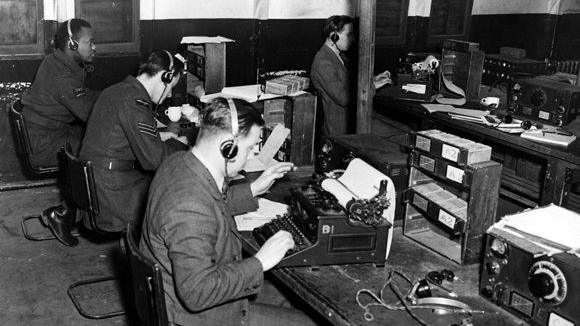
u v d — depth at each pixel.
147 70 3.15
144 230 1.95
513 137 3.75
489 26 6.78
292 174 3.24
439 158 2.30
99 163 3.15
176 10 4.95
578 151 3.49
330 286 2.02
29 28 4.34
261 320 2.14
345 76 4.45
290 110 3.80
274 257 1.95
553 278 1.73
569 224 1.93
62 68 3.92
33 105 3.94
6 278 3.41
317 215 2.11
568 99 3.84
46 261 3.64
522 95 4.10
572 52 7.34
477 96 4.74
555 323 1.76
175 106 4.40
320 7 5.65
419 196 2.41
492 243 1.93
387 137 3.06
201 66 4.44
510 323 1.85
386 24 6.05
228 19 5.24
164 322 1.78
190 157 1.87
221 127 1.84
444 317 1.87
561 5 7.05
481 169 2.17
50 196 4.59
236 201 2.39
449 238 2.46
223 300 1.81
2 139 4.48
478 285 2.10
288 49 5.61
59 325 3.00
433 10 6.29
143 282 1.80
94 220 3.05
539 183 4.11
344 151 2.71
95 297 3.27
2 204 4.39
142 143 3.10
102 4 4.55
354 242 2.15
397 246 2.39
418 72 5.02
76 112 3.94
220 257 1.87
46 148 3.95
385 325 1.82
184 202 1.78
